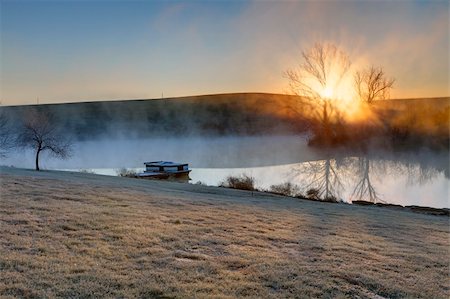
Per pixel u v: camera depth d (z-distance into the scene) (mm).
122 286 5922
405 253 8852
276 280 6562
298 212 14211
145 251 7594
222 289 6047
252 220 11336
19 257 6781
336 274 7023
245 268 7047
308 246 8828
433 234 11703
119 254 7332
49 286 5770
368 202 23469
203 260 7320
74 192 13859
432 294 6500
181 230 9336
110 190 15281
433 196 27016
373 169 38375
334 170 38312
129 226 9297
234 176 34562
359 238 10102
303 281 6594
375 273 7262
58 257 6949
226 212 12359
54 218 9555
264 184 30828
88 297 5504
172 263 7039
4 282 5781
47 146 44094
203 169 41094
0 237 7797
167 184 22922
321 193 27594
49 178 18328
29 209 10352
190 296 5727
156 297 5656
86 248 7531
